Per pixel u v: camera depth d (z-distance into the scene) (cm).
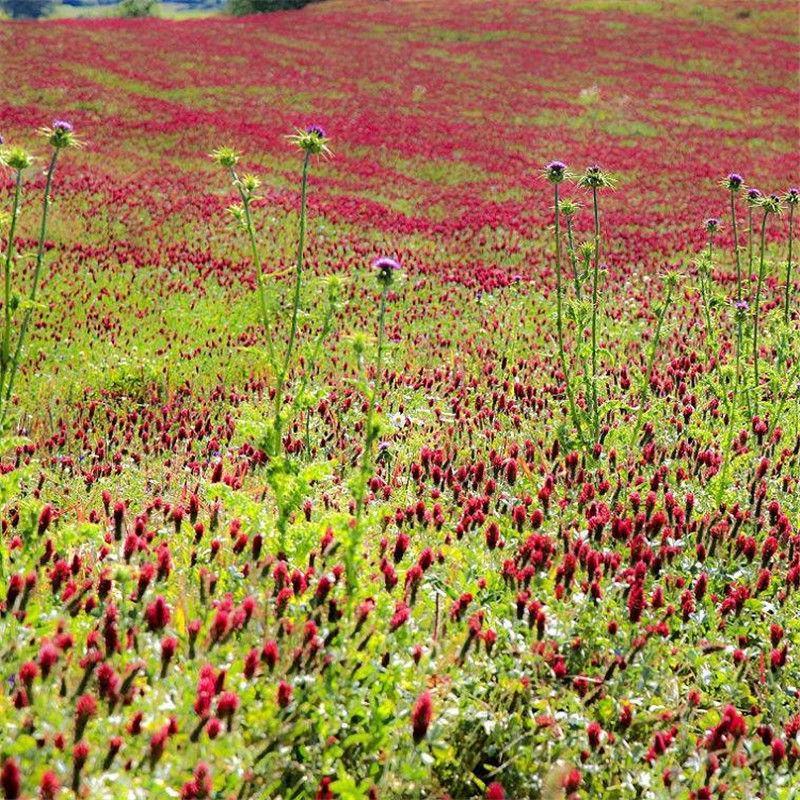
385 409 947
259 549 531
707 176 3158
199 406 1020
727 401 855
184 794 333
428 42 6056
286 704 392
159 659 416
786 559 610
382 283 533
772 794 399
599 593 519
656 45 5831
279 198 2505
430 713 390
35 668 371
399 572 517
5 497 507
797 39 5928
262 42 5791
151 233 2016
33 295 575
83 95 3888
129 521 604
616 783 405
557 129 3925
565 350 1259
